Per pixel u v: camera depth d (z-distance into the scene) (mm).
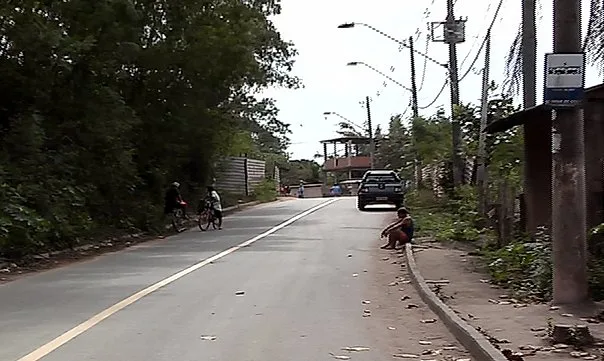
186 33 31016
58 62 22953
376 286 14664
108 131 25781
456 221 24922
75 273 17094
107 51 25812
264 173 65188
